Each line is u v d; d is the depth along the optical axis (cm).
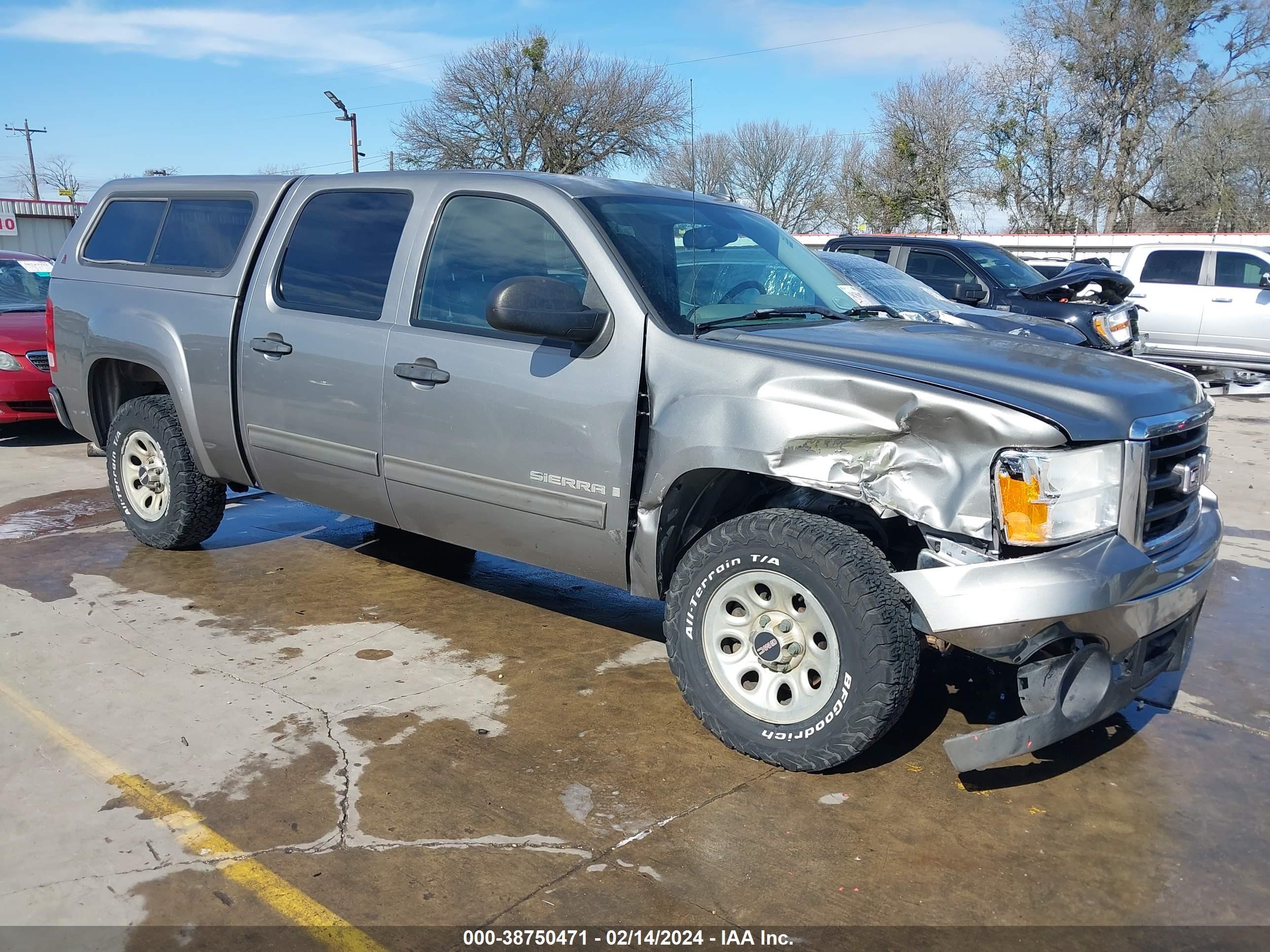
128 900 272
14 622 464
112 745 353
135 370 571
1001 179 3984
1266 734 386
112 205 576
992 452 303
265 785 329
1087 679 315
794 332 374
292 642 448
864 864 296
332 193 472
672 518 365
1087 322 970
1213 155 3741
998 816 323
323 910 269
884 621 315
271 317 473
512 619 485
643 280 373
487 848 298
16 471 782
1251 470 873
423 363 414
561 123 4038
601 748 359
